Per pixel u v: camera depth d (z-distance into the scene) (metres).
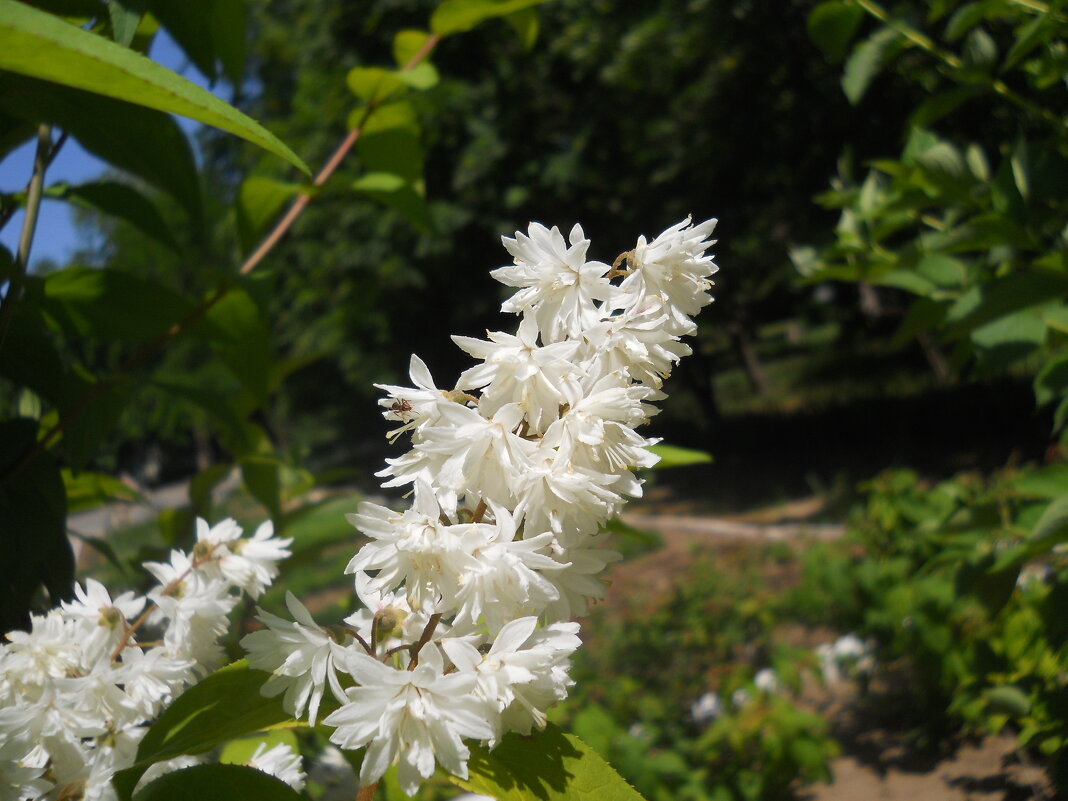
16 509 1.47
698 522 13.51
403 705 0.98
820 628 6.94
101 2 1.49
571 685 1.06
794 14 11.11
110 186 1.79
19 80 1.35
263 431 2.92
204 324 1.92
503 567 1.03
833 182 2.53
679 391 29.73
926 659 4.45
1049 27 1.90
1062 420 1.89
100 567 2.65
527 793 1.04
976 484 4.98
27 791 1.18
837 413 21.17
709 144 12.59
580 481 1.05
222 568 1.47
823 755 4.58
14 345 1.60
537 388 1.10
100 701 1.25
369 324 18.70
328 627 1.08
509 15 2.44
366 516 1.04
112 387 1.67
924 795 4.38
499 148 14.80
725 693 5.12
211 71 1.58
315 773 1.83
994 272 2.20
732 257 16.47
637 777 3.89
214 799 0.98
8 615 1.40
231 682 1.06
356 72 2.27
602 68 13.42
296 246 17.47
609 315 1.17
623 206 15.41
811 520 12.19
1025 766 4.39
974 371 1.87
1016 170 2.03
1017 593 3.79
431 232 2.53
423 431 1.07
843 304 30.67
